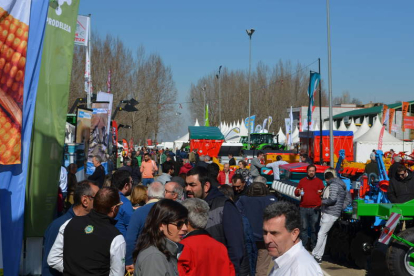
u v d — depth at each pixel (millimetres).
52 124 7047
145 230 3635
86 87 20688
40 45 6000
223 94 85875
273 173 18125
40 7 5996
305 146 27266
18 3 5566
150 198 6152
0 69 5508
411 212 8297
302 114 72188
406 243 7945
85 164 13430
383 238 8047
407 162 11648
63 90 7145
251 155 29406
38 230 6914
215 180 7223
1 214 5809
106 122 16453
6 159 5566
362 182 10266
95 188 5160
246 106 85125
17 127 5621
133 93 56531
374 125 33344
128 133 60625
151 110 57688
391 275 8000
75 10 7254
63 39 7129
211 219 5016
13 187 5844
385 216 8578
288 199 13227
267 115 82812
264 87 79938
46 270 4707
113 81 48000
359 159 32156
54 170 7059
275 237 3004
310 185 10641
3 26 5488
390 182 9094
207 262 4113
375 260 8367
